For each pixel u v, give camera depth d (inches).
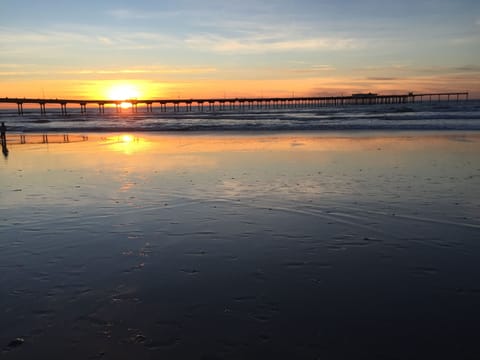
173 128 1075.3
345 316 114.7
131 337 105.2
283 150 529.7
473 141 605.6
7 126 1327.5
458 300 123.1
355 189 281.7
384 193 267.6
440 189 276.4
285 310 118.5
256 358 96.3
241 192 276.7
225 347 100.6
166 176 343.9
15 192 285.1
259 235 187.3
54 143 712.4
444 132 783.7
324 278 140.3
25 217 220.1
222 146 598.5
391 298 125.1
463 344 100.7
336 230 193.0
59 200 259.0
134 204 246.8
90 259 159.5
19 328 109.4
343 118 1352.1
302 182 309.6
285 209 231.6
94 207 240.5
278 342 102.5
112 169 388.8
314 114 1860.2
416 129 865.5
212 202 250.2
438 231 188.5
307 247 171.0
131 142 705.0
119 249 170.6
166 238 184.4
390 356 96.7
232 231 193.6
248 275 143.5
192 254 164.2
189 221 211.0
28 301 124.6
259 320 113.1
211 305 122.0
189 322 112.3
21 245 176.1
